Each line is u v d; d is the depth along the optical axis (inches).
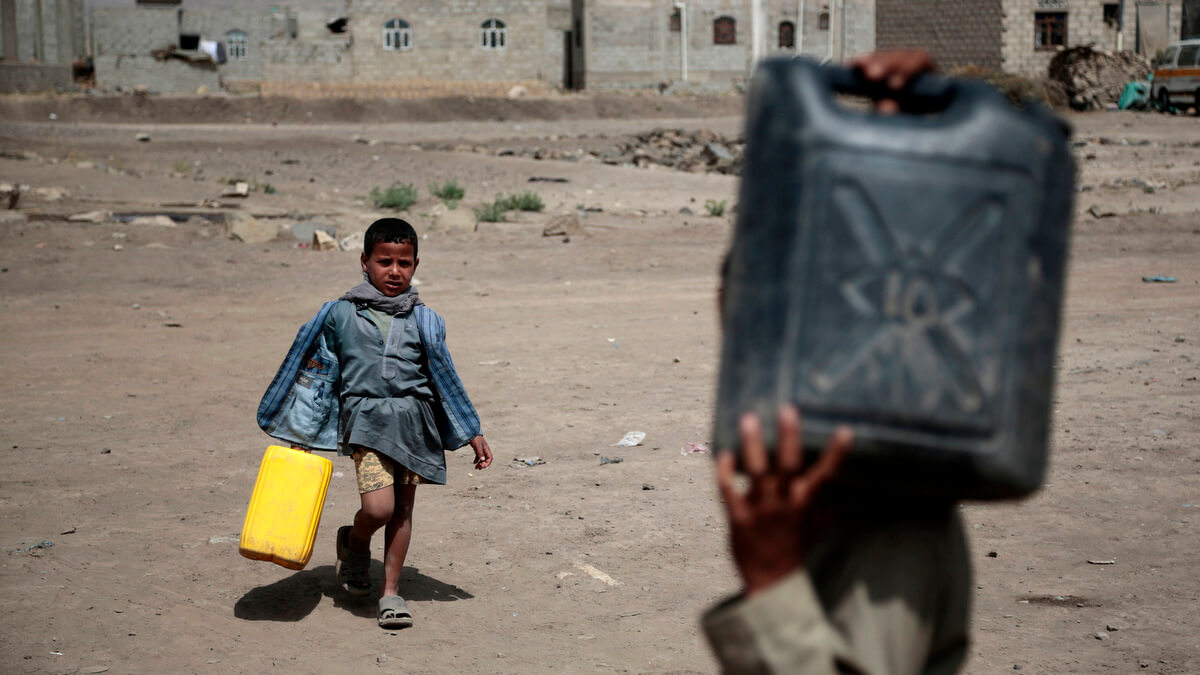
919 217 44.6
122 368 364.8
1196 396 309.3
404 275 175.9
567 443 279.4
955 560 57.1
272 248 632.4
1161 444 263.4
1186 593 178.1
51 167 938.1
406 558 203.0
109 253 587.8
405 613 171.5
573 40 2554.1
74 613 172.1
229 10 2780.5
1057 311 48.1
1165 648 156.9
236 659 157.2
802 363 44.6
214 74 2657.5
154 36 2640.3
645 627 170.7
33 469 253.8
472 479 250.7
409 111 2102.6
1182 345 384.2
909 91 51.9
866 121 45.9
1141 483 235.9
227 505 231.6
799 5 2439.7
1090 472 245.0
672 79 2486.5
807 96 46.2
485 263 603.8
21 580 185.3
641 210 850.1
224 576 192.5
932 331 44.6
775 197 45.8
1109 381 332.8
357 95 2383.1
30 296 488.1
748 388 45.7
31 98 2043.6
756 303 45.8
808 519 55.9
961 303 44.9
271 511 173.0
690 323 446.0
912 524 54.8
